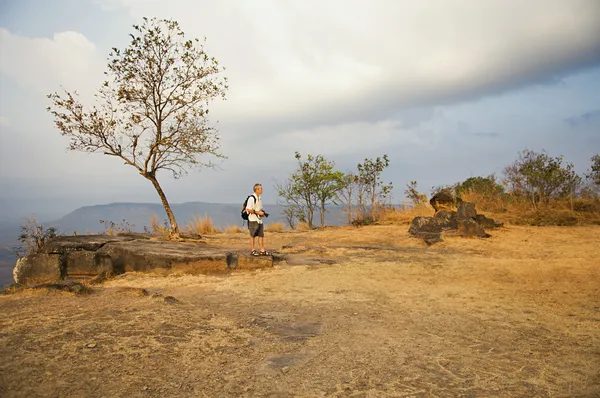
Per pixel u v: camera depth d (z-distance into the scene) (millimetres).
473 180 22312
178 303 6438
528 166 19078
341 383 3559
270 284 8094
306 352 4363
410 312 5973
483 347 4449
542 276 7922
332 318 5719
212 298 6980
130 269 9859
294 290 7555
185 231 18844
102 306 6004
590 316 5434
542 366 3869
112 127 13523
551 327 5066
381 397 3281
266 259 9977
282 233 17547
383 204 20938
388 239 14531
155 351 4270
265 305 6473
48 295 6676
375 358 4164
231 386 3496
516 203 19312
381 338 4824
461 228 14172
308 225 20922
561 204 18344
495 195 20609
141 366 3875
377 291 7391
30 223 12430
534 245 12172
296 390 3424
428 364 3986
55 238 11250
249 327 5266
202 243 14070
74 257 9945
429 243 13227
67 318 5297
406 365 3965
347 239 14875
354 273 9031
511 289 7148
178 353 4250
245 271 9609
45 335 4598
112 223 17062
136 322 5223
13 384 3393
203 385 3516
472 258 10508
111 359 4008
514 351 4297
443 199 16719
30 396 3209
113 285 8289
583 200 18297
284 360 4129
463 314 5785
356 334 4992
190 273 9430
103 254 9961
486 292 7027
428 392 3365
